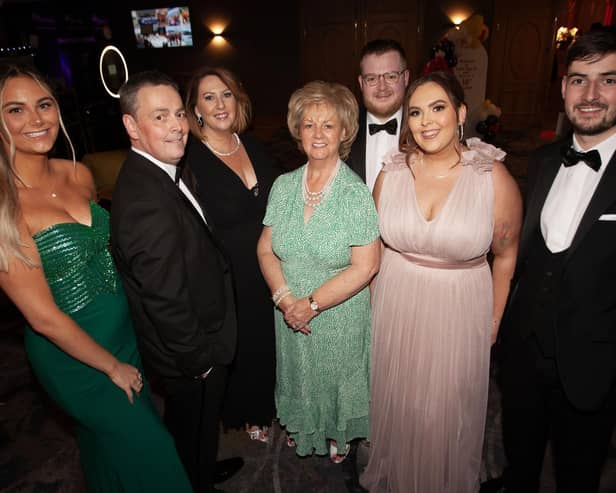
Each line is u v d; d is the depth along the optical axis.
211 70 2.09
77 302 1.67
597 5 13.24
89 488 1.96
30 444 2.62
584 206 1.58
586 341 1.61
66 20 10.62
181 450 1.95
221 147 2.22
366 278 1.88
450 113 1.65
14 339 3.62
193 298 1.72
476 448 2.02
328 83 1.82
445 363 1.86
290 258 1.92
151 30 12.80
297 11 11.94
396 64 2.30
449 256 1.78
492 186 1.70
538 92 11.18
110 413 1.75
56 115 1.59
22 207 1.53
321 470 2.40
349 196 1.83
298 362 2.06
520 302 1.81
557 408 1.81
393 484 2.17
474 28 7.34
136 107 1.55
